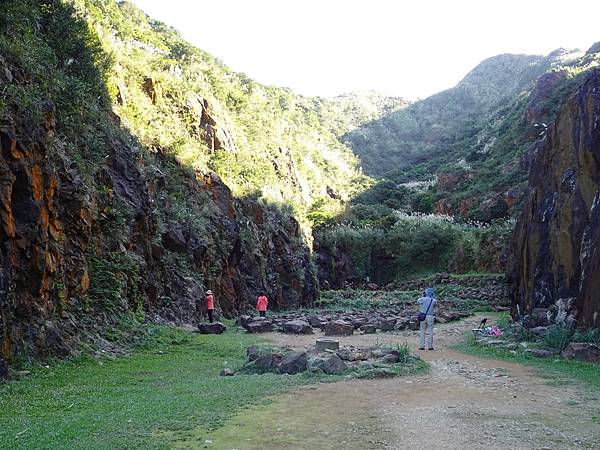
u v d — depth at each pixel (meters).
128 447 5.38
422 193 71.25
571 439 5.60
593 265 12.73
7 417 6.93
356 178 80.88
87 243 15.06
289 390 8.28
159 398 7.87
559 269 15.48
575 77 69.50
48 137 12.97
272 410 6.95
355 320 22.38
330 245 51.22
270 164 44.66
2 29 13.12
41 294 11.67
